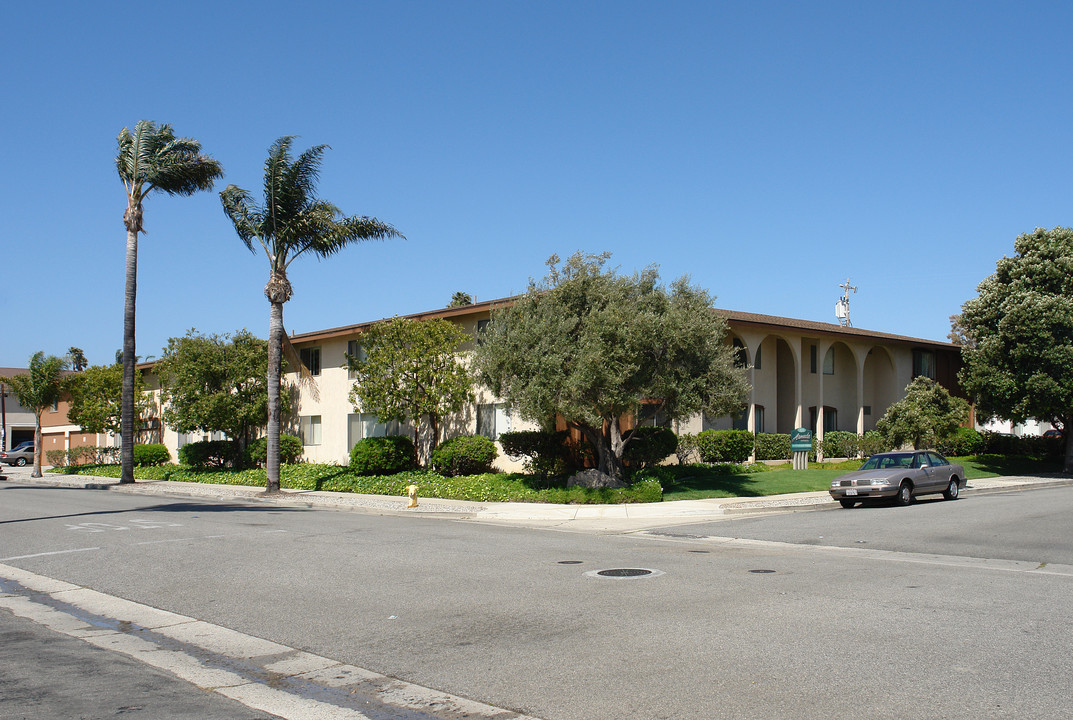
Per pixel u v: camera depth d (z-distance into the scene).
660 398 21.53
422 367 27.27
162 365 36.62
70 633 8.10
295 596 9.45
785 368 34.69
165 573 11.16
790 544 14.01
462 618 8.16
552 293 21.48
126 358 33.34
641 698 5.62
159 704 5.85
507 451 25.61
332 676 6.48
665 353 20.89
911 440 31.06
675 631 7.39
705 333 20.64
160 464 42.62
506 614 8.27
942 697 5.48
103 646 7.59
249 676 6.55
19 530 16.41
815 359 35.00
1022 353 29.92
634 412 23.89
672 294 21.97
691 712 5.32
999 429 43.72
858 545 13.66
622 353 20.08
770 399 32.59
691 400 20.44
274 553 12.76
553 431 24.23
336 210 26.67
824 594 9.03
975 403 33.31
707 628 7.48
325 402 34.75
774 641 6.97
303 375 36.03
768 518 18.08
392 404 26.84
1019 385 30.06
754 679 5.95
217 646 7.48
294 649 7.29
